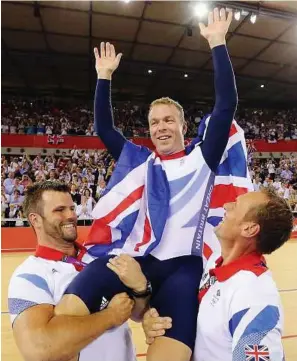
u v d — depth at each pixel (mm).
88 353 1443
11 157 12375
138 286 1373
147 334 1354
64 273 1543
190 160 1605
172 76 14273
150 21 9758
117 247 1620
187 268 1514
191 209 1559
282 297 4672
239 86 15352
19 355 3062
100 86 1874
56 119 15070
